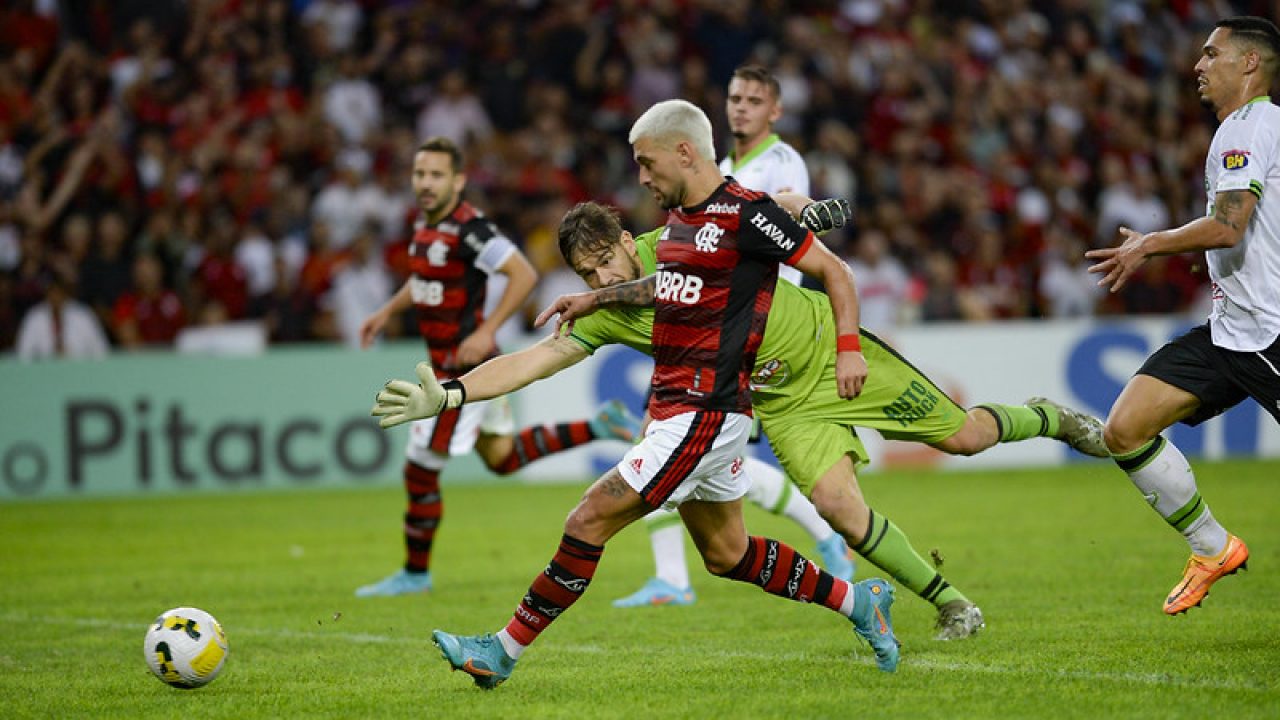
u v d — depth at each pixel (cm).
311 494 5259
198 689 2014
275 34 6962
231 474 5362
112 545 3966
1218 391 2158
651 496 1866
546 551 3709
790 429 2106
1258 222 2086
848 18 7769
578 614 2708
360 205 6303
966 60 7631
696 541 1994
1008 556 3306
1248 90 2112
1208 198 2138
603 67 7125
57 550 3875
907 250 6506
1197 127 7869
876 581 2008
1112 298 6662
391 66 6912
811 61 7262
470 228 3117
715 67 7231
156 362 5312
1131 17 8150
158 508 4888
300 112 6756
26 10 6594
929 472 5700
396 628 2600
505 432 3244
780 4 7550
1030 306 6725
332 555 3719
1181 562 3119
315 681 2072
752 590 2977
